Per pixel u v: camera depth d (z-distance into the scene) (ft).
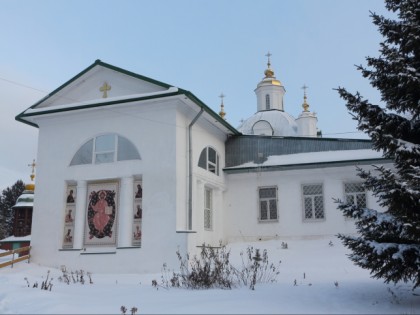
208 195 69.77
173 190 55.16
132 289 35.29
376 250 24.21
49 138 63.62
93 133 61.16
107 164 59.26
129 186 57.72
